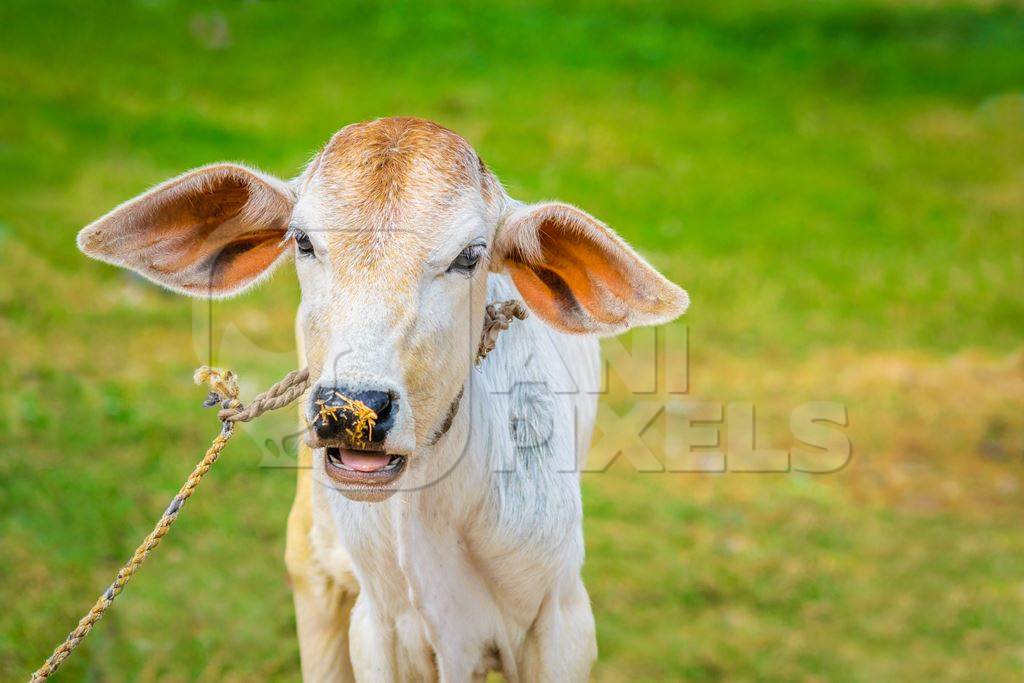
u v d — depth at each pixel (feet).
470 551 18.17
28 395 36.24
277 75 73.51
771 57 86.53
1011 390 45.06
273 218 17.66
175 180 16.93
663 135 70.28
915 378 45.68
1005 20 96.43
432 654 18.65
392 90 72.49
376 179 15.94
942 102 81.25
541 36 84.58
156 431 35.58
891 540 35.27
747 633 30.27
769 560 33.45
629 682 28.07
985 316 52.21
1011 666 29.58
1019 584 33.30
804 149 70.95
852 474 39.01
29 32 75.00
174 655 26.94
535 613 19.04
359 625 19.40
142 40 76.38
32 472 32.42
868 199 64.59
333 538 20.53
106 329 42.11
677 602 31.27
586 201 59.77
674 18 92.53
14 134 59.11
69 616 27.14
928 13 97.50
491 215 16.98
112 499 31.94
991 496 38.32
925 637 30.71
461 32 83.56
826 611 31.53
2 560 28.60
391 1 87.15
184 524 31.60
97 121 62.39
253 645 27.71
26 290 43.34
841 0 99.96
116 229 17.19
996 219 63.41
